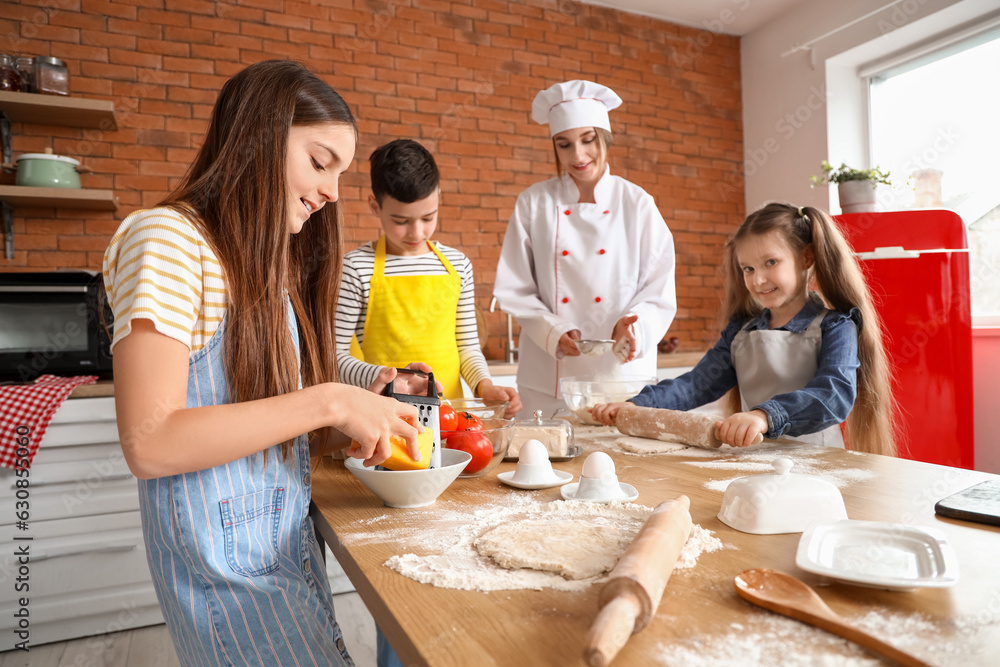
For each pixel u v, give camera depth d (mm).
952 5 2936
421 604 562
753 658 456
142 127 2871
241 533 786
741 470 1059
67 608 2127
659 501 875
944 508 782
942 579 534
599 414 1456
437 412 917
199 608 754
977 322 3080
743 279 1746
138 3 2879
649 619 485
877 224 2643
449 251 1873
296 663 743
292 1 3133
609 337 2090
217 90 2986
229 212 788
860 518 787
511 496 934
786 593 548
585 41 3715
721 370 1676
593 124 1953
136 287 699
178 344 705
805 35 3652
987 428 3000
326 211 1030
